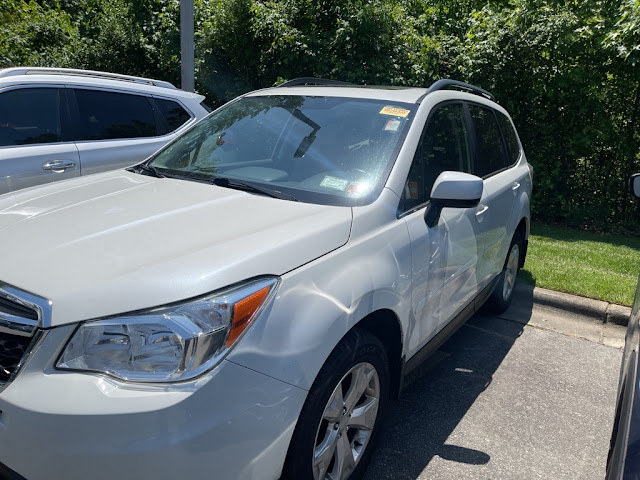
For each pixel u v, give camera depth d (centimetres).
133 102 565
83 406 166
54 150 492
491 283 423
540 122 811
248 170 302
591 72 769
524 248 508
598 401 363
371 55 825
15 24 1058
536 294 522
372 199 264
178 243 208
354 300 223
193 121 612
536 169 819
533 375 393
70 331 173
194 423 171
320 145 303
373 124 307
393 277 250
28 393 170
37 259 195
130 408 166
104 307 176
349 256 233
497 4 955
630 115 786
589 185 825
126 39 959
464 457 298
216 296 183
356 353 227
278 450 194
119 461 165
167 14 946
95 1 1062
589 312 495
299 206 254
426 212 292
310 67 838
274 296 196
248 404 182
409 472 284
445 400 354
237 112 358
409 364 292
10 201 267
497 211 398
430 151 313
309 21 847
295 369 195
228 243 206
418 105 319
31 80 495
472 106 403
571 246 699
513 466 293
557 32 739
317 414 208
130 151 548
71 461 166
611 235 793
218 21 857
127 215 237
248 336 186
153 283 182
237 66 899
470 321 486
